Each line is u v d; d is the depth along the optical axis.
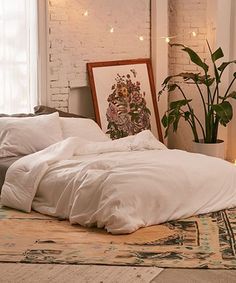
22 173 5.64
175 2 7.56
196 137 7.16
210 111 6.98
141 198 5.13
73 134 6.41
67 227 5.19
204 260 4.55
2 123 6.22
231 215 5.41
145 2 7.48
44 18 6.80
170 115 7.03
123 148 6.02
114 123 7.25
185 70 7.56
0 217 5.43
